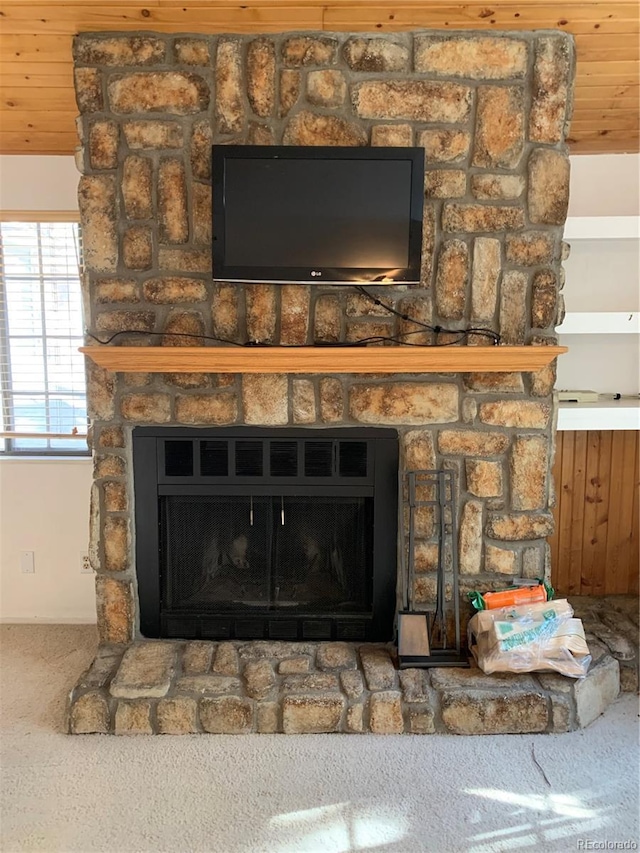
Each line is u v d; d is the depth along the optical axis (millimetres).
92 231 2438
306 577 2680
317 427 2541
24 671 2713
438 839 1849
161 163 2408
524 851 1807
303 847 1817
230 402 2520
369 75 2375
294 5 2242
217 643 2609
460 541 2568
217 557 2670
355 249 2348
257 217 2334
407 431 2531
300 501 2623
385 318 2482
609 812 1952
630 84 2596
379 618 2629
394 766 2143
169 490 2582
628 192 3051
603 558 3176
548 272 2441
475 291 2459
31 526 3119
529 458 2527
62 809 1950
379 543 2596
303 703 2283
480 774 2109
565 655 2383
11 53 2457
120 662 2463
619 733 2320
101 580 2590
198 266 2457
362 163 2307
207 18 2301
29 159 2943
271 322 2475
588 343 3090
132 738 2275
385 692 2312
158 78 2367
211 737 2279
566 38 2352
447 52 2354
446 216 2424
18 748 2221
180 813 1939
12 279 3061
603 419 2686
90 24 2332
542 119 2383
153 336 2482
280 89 2383
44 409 3162
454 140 2391
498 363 2377
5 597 3172
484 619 2447
